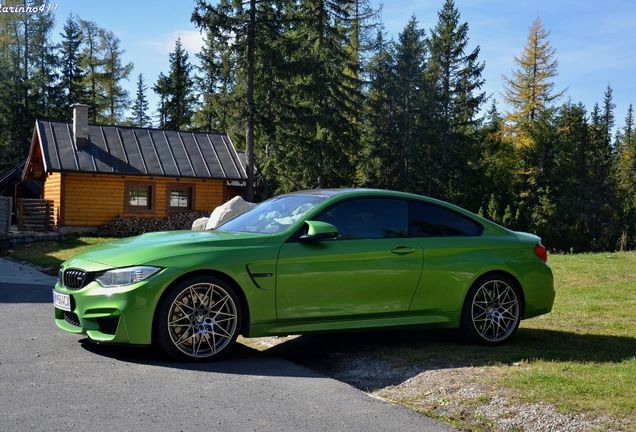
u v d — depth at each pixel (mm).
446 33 46375
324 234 5562
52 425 3695
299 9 36000
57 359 5281
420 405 4504
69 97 54062
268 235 5676
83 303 5328
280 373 5102
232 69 33125
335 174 38875
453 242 6262
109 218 27859
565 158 48938
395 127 46031
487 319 6309
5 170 51125
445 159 45375
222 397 4379
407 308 6000
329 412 4168
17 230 25969
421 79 45750
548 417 4055
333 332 5785
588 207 46188
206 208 29703
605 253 17641
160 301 5250
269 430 3775
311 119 33531
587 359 5582
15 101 52250
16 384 4512
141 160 28516
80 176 27281
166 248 5410
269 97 32656
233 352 5828
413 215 6250
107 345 5863
